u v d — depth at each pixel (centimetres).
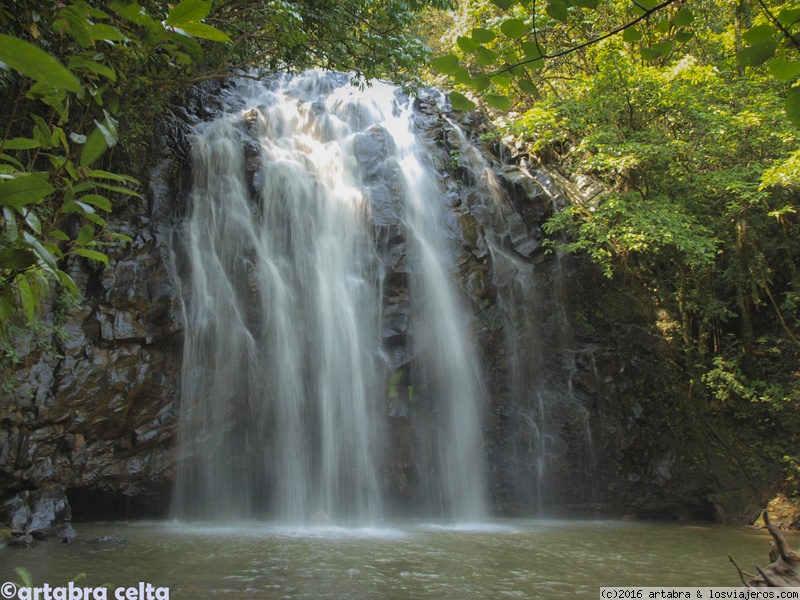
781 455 1249
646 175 1360
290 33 959
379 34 1112
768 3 1173
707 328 1421
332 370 1170
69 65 255
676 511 1279
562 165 1609
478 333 1255
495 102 273
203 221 1169
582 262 1403
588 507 1256
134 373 1029
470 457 1210
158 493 1062
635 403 1309
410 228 1281
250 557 762
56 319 978
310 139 1379
